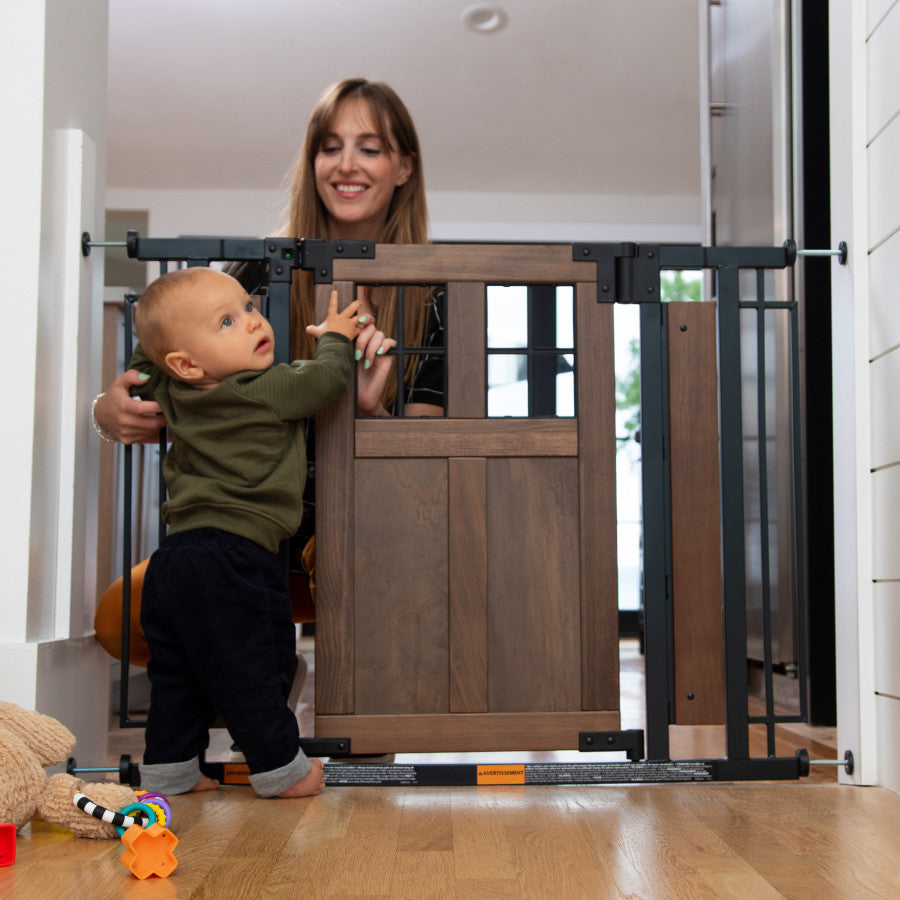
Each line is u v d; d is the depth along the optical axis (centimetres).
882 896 102
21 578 154
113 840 126
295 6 407
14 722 132
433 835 127
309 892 103
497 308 173
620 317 606
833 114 179
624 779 159
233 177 561
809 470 260
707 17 295
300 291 188
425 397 184
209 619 144
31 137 161
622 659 422
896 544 157
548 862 114
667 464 166
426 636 160
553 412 171
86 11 184
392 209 213
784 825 133
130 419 164
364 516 161
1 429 157
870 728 162
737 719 162
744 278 310
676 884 106
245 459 148
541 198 585
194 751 151
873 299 167
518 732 159
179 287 147
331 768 157
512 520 163
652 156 533
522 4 403
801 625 168
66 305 170
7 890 104
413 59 443
